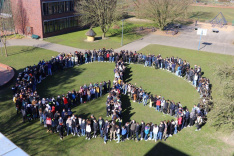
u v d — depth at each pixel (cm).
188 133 1652
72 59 2769
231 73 1714
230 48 3684
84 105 1959
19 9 4012
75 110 1872
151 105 1975
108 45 3678
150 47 3603
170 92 2272
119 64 2592
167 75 2659
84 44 3731
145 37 4247
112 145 1498
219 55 3294
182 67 2608
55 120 1563
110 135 1526
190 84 2458
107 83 2269
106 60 3044
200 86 2252
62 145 1468
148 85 2400
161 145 1519
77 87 2273
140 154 1426
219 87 1778
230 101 1519
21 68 2691
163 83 2459
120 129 1549
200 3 9556
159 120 1789
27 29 4069
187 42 3975
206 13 7506
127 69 2791
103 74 2611
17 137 1517
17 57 3059
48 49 3434
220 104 1551
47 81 2378
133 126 1520
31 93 1820
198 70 2495
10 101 1966
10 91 2147
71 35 4359
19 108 1775
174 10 4481
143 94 2000
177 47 3647
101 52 2988
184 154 1445
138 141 1552
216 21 5828
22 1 3934
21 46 3550
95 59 3012
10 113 1791
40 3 3812
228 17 6888
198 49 3556
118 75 2345
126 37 4209
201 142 1561
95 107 1934
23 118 1672
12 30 4156
